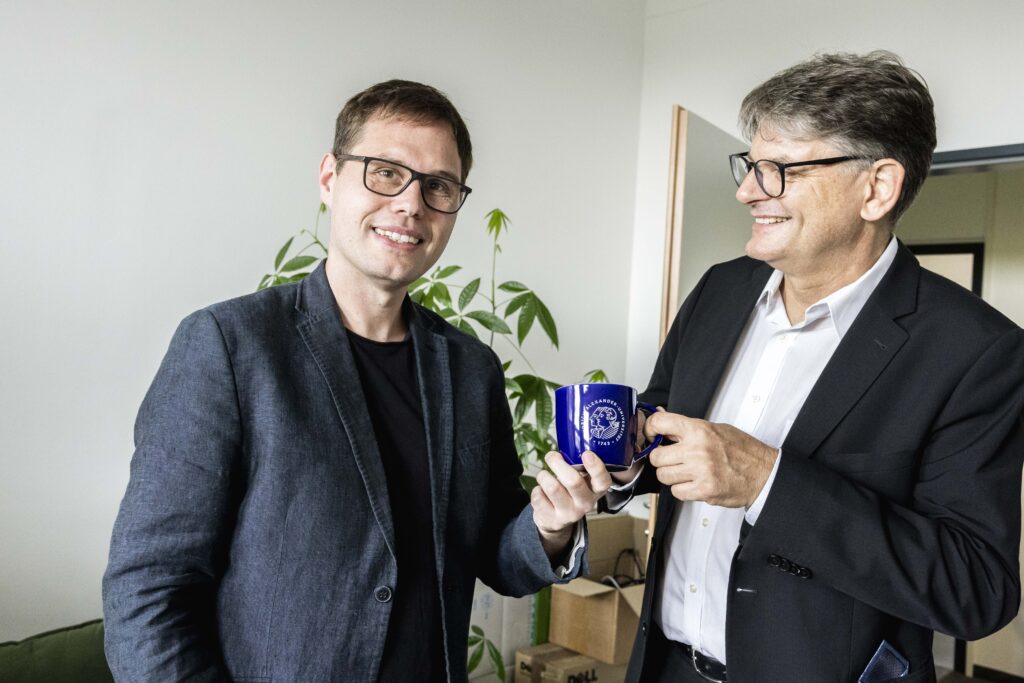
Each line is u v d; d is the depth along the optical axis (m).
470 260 2.97
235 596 0.99
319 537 0.99
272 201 2.42
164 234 2.21
